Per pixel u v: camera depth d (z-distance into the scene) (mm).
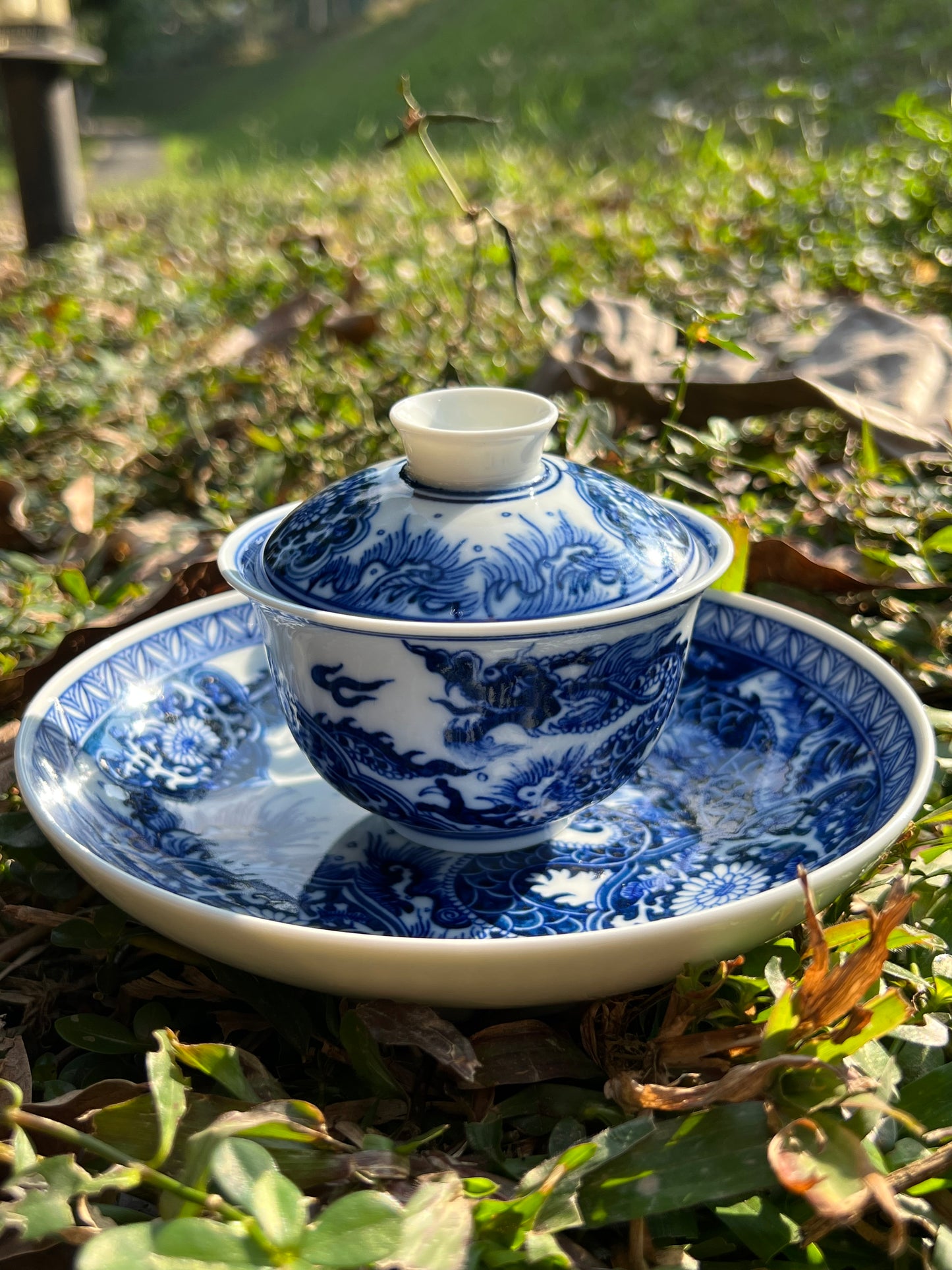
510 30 2814
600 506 195
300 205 985
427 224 784
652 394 380
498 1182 156
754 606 253
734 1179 145
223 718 247
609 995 167
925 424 356
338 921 193
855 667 231
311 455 387
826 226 637
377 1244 129
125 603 305
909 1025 172
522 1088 185
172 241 889
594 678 188
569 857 208
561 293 564
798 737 231
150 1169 138
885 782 203
